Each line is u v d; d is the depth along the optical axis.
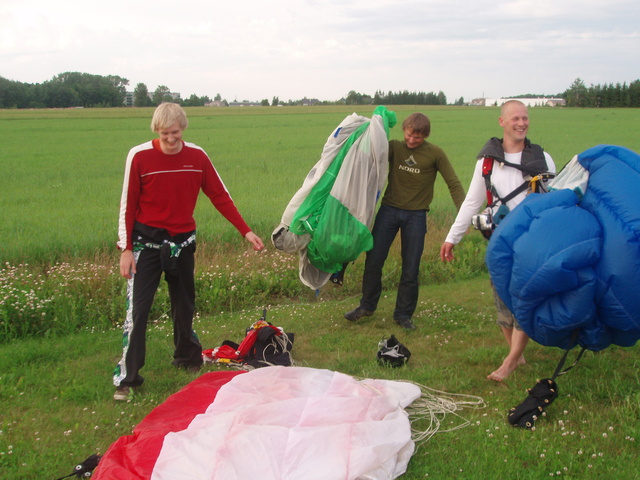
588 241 3.31
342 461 2.97
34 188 15.57
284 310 6.44
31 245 8.07
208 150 27.14
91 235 8.82
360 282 7.36
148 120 59.06
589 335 3.55
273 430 3.17
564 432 3.48
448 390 4.21
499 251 3.65
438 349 5.12
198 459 3.01
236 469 2.91
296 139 34.34
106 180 17.30
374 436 3.22
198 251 7.84
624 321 3.35
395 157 5.70
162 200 4.29
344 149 5.44
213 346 5.33
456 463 3.24
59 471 3.31
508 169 4.20
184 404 3.78
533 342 5.08
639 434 3.39
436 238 8.96
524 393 4.07
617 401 3.87
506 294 3.72
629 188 3.38
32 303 5.80
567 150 25.33
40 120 58.84
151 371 4.73
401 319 5.81
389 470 3.09
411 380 4.41
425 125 5.43
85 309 6.08
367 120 5.57
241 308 6.64
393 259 7.93
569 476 3.07
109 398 4.23
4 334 5.56
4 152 26.47
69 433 3.68
